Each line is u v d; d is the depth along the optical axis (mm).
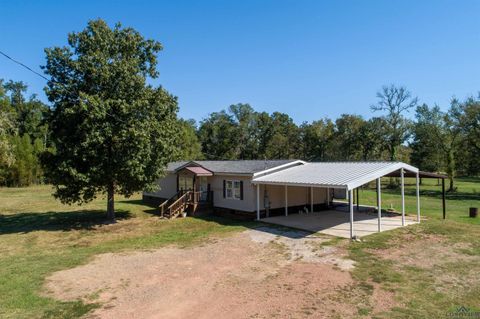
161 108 18641
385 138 51156
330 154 59219
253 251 12156
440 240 13102
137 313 7105
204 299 7820
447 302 7340
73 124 17031
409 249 11883
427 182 56031
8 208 25453
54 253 12422
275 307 7262
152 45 19812
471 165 40750
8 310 7281
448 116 41875
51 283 9055
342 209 22547
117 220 19797
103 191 19141
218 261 10992
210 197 22562
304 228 15852
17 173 47000
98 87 17422
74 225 18297
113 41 18344
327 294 7938
